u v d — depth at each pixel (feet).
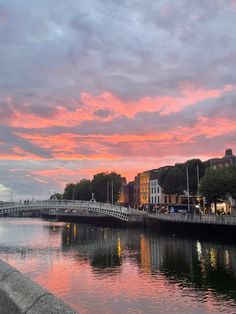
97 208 354.74
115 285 122.01
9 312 17.11
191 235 275.39
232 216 224.12
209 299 104.06
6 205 308.19
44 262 168.76
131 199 618.85
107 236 296.10
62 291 114.93
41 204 322.55
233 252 183.73
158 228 339.16
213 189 271.90
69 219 586.45
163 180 405.39
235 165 288.30
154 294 110.11
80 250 210.38
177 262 161.17
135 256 182.91
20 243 246.68
